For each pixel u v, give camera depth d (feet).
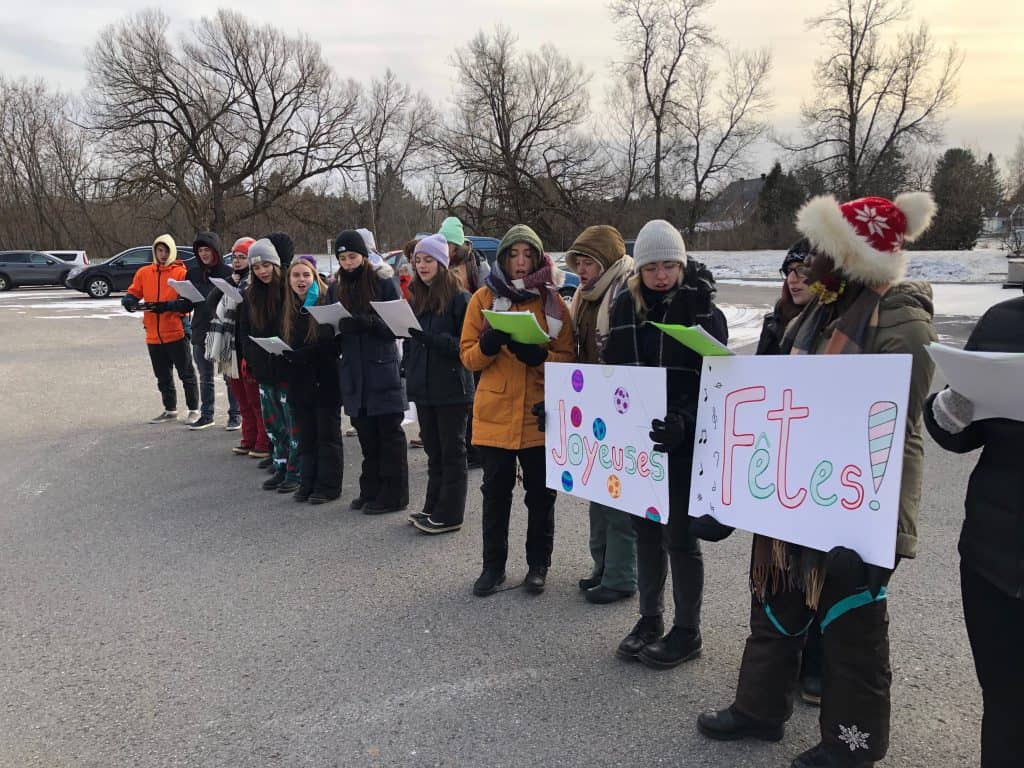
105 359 40.14
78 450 22.75
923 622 11.27
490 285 12.19
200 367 25.12
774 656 8.16
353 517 16.67
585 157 131.64
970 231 136.87
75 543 15.26
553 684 9.80
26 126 159.22
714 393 8.20
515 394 12.11
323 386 17.26
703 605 12.03
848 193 132.05
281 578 13.39
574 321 12.31
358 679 10.01
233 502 17.81
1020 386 5.28
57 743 8.76
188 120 131.64
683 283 9.62
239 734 8.86
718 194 145.48
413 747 8.54
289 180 145.07
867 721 7.33
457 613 11.92
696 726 8.82
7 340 47.24
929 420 6.31
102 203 135.23
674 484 9.57
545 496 12.50
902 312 6.95
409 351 15.07
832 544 7.04
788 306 10.76
